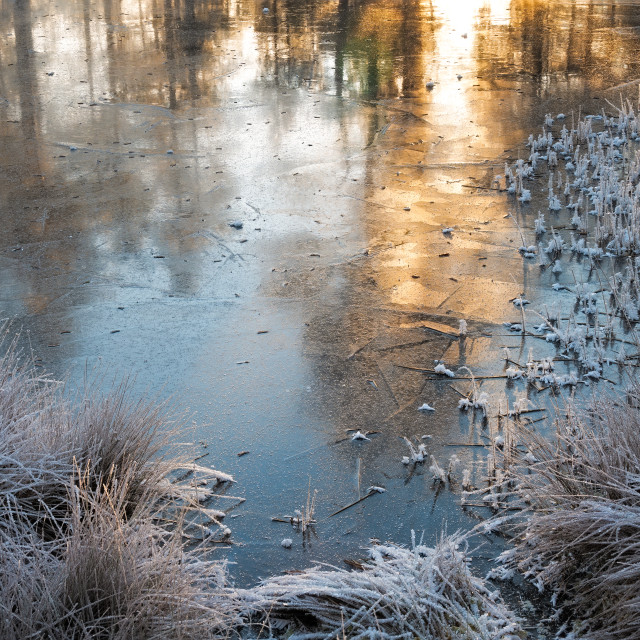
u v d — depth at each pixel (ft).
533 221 23.90
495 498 12.29
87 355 16.84
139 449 12.14
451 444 13.89
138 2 67.67
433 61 45.55
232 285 20.11
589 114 35.12
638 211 22.50
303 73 43.29
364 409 14.97
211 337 17.60
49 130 33.88
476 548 10.65
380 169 28.86
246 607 10.09
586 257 21.36
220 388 15.67
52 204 25.66
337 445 13.96
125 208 25.34
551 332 17.42
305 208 25.25
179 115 36.04
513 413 14.60
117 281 20.36
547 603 10.37
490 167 28.91
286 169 28.99
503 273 20.48
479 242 22.49
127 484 11.17
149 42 51.37
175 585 9.27
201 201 25.95
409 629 9.62
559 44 48.78
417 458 13.39
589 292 19.26
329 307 18.89
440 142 31.86
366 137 32.65
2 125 34.68
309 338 17.49
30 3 67.31
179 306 19.04
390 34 53.26
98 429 12.00
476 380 15.79
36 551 9.37
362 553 11.44
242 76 42.83
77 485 11.21
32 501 10.97
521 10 61.82
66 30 55.67
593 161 28.37
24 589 8.79
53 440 11.55
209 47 49.67
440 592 10.02
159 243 22.70
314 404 15.14
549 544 10.57
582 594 10.19
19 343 17.33
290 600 10.25
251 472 13.29
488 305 18.80
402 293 19.49
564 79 40.98
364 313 18.57
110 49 49.52
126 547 9.45
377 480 13.05
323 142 32.04
